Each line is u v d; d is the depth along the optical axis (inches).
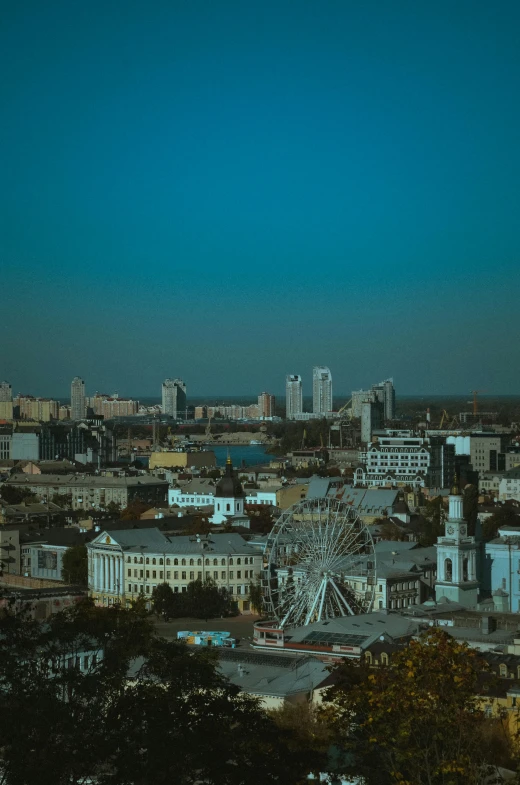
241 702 6658.5
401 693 6043.3
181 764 6127.0
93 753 6048.2
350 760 6811.0
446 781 5821.9
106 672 6496.1
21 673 6304.1
